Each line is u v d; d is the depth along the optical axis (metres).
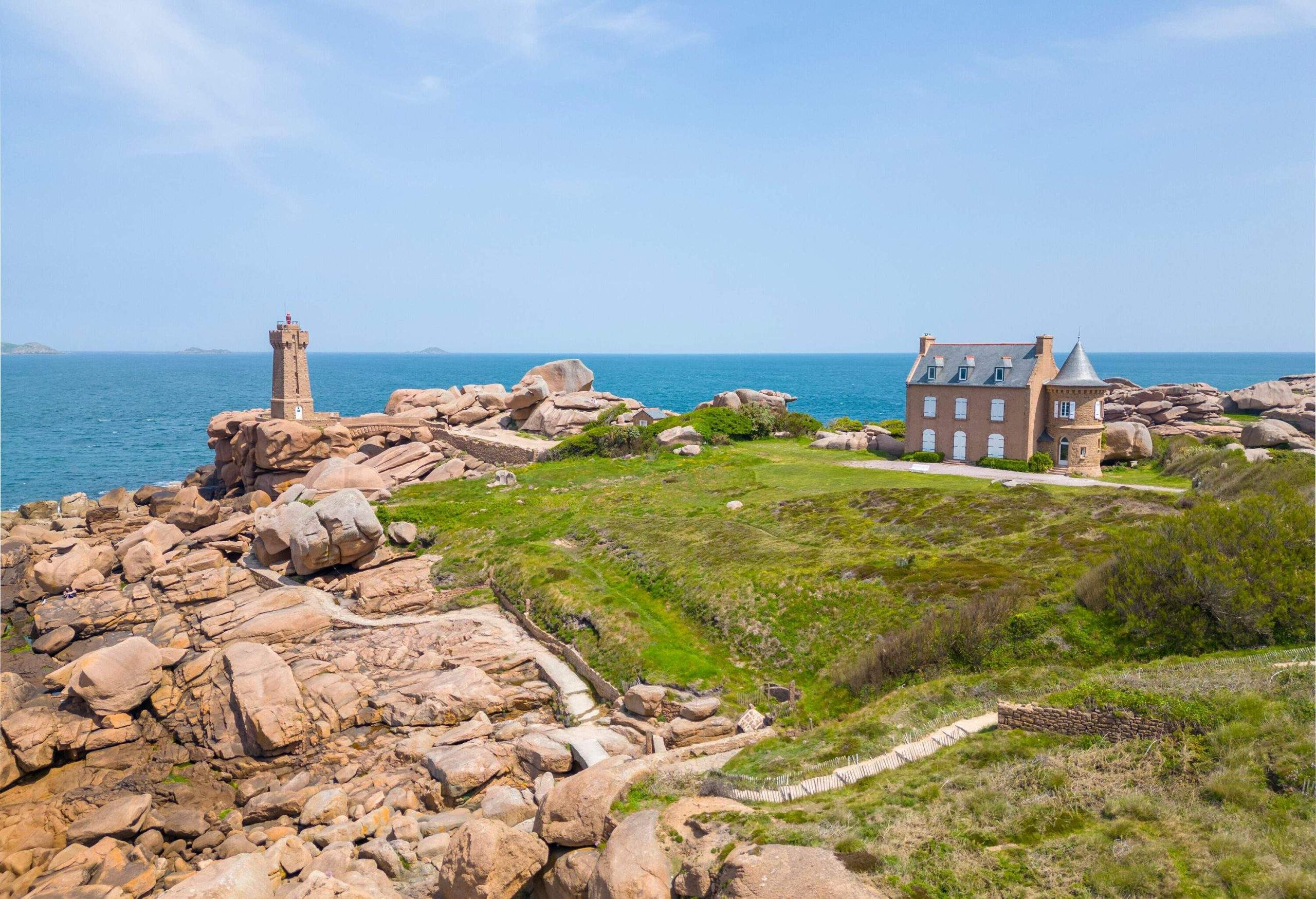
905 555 39.66
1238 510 29.66
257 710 34.19
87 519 66.44
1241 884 14.93
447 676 37.69
